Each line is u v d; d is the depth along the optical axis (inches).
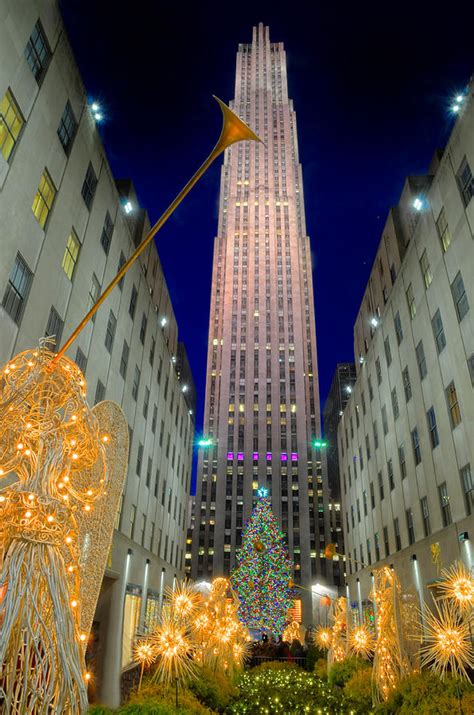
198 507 3592.5
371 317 1486.2
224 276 4675.2
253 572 2015.3
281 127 5196.9
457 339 863.7
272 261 4379.9
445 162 903.1
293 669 879.1
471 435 812.0
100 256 840.9
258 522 2135.8
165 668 375.6
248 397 3814.0
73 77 711.7
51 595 158.6
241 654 810.2
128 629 948.6
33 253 595.8
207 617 540.7
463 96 825.5
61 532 170.2
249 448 3624.5
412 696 386.0
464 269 836.6
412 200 1201.4
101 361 856.9
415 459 1085.1
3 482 402.6
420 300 1047.6
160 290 1389.0
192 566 3398.1
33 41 598.2
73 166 717.9
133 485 1062.4
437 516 946.7
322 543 3412.9
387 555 1270.9
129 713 258.5
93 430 203.9
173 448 1553.9
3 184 526.9
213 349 4293.8
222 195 5073.8
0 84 519.8
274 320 4089.6
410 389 1120.8
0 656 142.6
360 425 1588.3
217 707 460.4
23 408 186.5
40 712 146.7
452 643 370.6
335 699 559.2
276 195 4758.9
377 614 479.8
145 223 1195.9
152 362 1261.1
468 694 360.2
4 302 534.3
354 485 1665.8
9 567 155.9
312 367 4303.6
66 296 697.6
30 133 583.8
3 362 524.1
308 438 3912.4
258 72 5644.7
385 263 1346.0
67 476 181.5
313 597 2997.0
